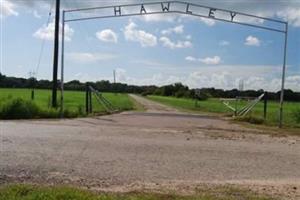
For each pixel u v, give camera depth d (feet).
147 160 42.47
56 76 110.11
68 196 26.45
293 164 43.73
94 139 55.77
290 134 73.51
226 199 28.19
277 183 34.81
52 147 47.78
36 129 65.62
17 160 39.55
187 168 39.47
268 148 54.34
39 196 26.20
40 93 248.52
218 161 43.65
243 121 101.09
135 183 32.83
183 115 123.65
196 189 31.35
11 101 91.66
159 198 27.71
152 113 129.70
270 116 120.47
